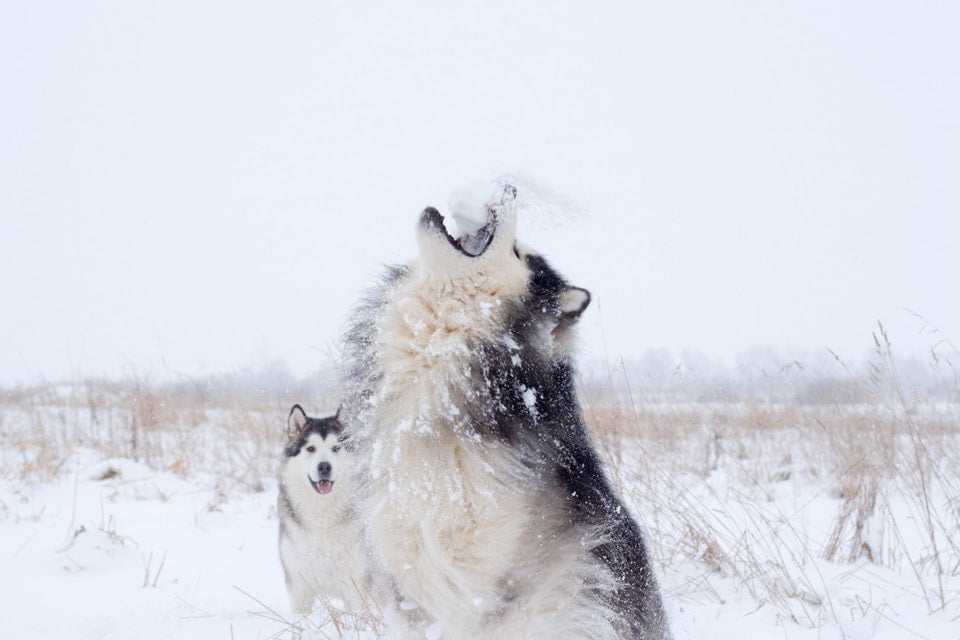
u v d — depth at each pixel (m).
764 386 12.43
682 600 5.04
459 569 2.78
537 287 3.17
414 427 2.82
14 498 9.42
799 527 6.74
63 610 5.25
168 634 4.76
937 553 5.26
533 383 2.98
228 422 12.55
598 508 3.03
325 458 5.57
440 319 2.91
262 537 7.76
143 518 8.55
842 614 4.76
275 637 4.56
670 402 11.16
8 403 16.39
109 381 15.15
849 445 8.05
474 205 3.04
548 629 2.79
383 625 4.14
